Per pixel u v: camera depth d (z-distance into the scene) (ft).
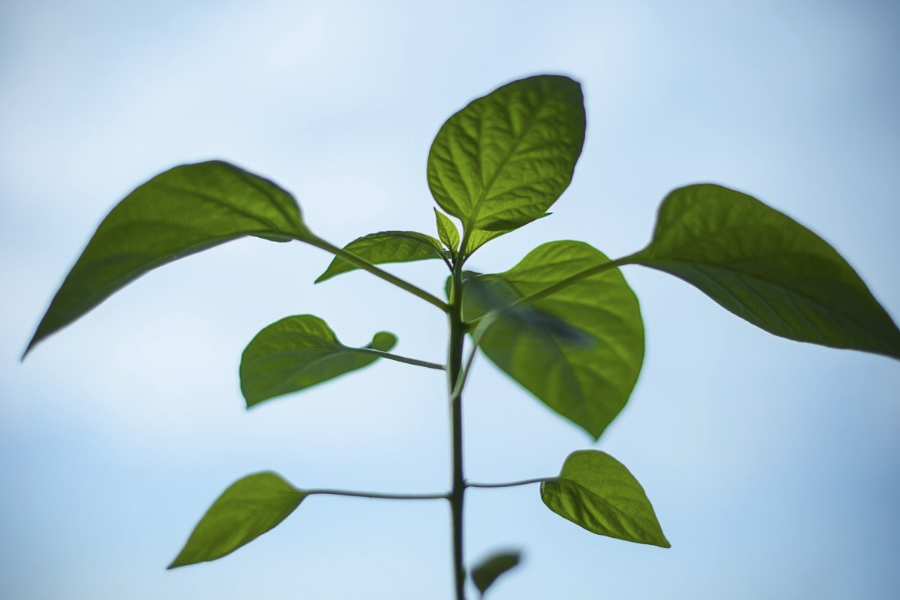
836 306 1.83
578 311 1.88
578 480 1.98
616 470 1.95
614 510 2.00
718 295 1.90
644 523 2.00
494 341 1.75
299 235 1.87
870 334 1.82
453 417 1.84
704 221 1.83
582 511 2.02
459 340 1.89
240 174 1.78
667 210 1.83
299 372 2.01
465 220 1.95
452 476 1.84
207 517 1.88
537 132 1.88
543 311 1.84
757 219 1.82
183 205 1.80
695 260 1.86
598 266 1.86
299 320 2.05
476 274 1.99
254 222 1.85
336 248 1.88
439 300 1.91
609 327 1.86
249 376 2.01
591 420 1.74
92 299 1.75
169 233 1.82
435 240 2.02
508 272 1.97
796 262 1.83
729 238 1.84
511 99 1.85
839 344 1.86
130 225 1.79
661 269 1.87
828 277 1.82
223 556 1.92
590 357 1.79
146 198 1.78
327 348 2.04
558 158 1.89
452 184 1.92
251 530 1.91
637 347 1.82
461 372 1.88
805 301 1.85
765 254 1.83
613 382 1.78
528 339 1.77
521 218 1.95
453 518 1.82
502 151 1.89
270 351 2.03
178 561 1.90
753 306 1.89
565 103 1.85
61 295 1.74
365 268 1.90
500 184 1.92
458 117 1.86
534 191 1.93
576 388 1.76
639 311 1.86
